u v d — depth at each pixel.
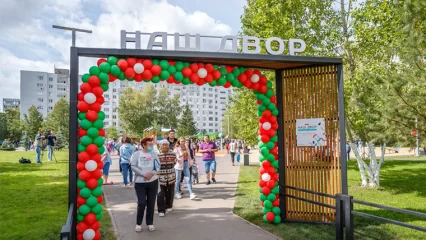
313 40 12.25
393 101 7.18
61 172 15.80
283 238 6.08
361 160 12.15
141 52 5.98
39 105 109.25
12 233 6.29
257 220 7.30
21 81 107.44
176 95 75.31
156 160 6.68
